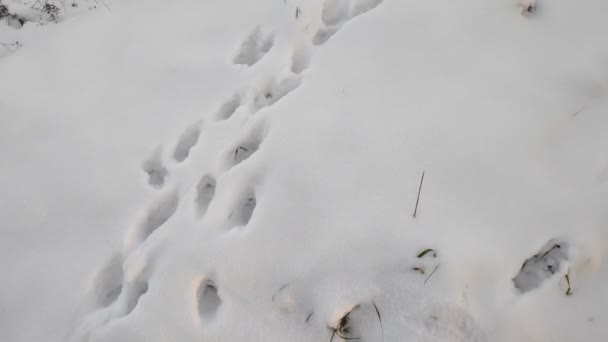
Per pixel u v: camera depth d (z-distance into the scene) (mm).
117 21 1268
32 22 1319
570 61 1009
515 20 1058
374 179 918
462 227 867
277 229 904
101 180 1041
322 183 927
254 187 962
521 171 908
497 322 815
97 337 889
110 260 962
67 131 1114
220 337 855
